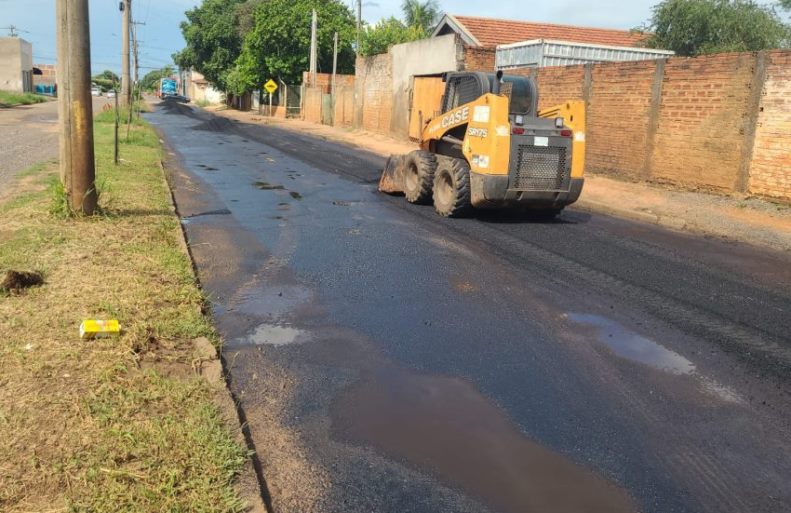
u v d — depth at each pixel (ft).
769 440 12.98
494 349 17.12
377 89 98.94
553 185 32.68
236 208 35.65
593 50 68.03
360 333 17.92
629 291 22.58
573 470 11.73
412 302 20.66
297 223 32.17
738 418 13.83
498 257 26.76
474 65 74.59
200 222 31.45
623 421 13.55
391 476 11.33
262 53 160.66
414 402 14.07
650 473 11.72
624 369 16.12
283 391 14.34
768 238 31.40
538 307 20.58
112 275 20.10
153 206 31.65
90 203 27.66
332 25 153.89
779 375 16.03
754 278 24.90
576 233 32.24
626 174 49.32
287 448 12.07
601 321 19.49
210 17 206.59
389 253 26.76
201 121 126.11
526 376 15.57
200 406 12.48
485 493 10.94
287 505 10.40
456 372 15.66
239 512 9.67
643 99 46.88
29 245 22.70
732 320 19.93
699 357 17.01
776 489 11.39
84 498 9.55
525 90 34.09
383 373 15.47
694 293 22.65
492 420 13.41
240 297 20.52
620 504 10.80
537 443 12.60
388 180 42.65
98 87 309.42
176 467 10.43
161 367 14.23
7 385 12.80
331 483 11.05
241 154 66.59
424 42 82.23
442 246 28.30
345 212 35.70
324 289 21.67
